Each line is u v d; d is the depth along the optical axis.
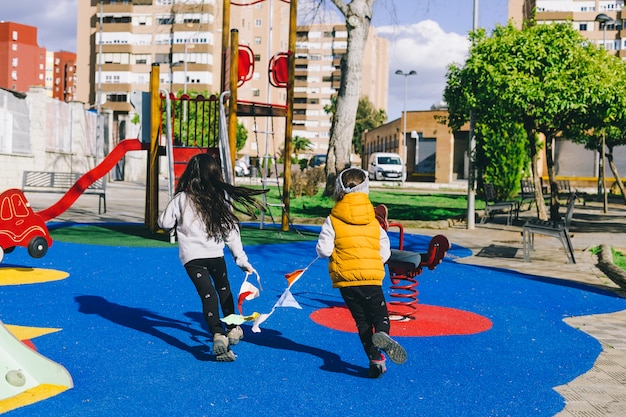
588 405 4.41
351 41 25.11
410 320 6.93
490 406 4.33
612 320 7.42
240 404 4.23
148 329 6.11
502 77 16.34
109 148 44.41
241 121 102.75
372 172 58.16
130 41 89.00
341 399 4.38
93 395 4.30
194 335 5.96
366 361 5.32
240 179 44.56
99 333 5.89
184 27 88.06
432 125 64.12
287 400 4.33
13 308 6.76
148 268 9.71
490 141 30.06
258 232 15.57
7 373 4.32
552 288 9.40
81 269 9.41
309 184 29.67
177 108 14.30
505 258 12.63
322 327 6.46
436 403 4.36
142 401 4.21
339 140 26.05
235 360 5.21
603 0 78.44
